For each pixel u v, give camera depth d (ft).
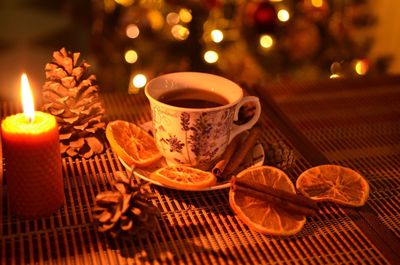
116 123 2.06
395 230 1.81
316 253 1.71
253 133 2.06
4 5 8.08
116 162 2.03
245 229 1.79
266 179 1.91
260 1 3.88
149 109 2.38
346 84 2.69
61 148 2.02
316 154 2.13
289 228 1.76
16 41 7.02
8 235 1.71
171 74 2.05
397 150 2.20
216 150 1.95
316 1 4.06
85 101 2.04
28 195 1.72
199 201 1.88
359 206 1.88
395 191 1.98
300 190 1.90
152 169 1.97
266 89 2.59
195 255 1.68
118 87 4.46
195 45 4.27
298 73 4.34
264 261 1.68
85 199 1.86
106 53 4.51
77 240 1.70
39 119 1.76
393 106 2.52
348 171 1.99
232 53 4.29
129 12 4.21
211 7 3.96
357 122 2.38
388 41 4.38
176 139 1.91
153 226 1.70
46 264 1.63
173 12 4.17
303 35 4.19
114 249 1.68
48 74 2.04
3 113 2.27
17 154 1.68
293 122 2.34
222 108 1.86
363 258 1.70
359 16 4.39
